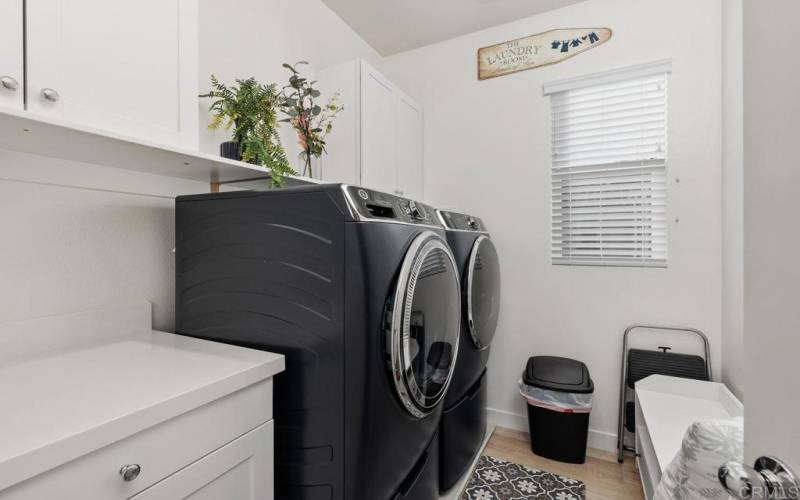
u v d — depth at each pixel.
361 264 1.00
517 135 2.53
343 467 1.02
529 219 2.49
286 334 1.09
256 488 0.96
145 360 1.00
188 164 1.24
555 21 2.41
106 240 1.26
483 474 1.95
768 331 0.43
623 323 2.22
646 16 2.16
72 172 1.17
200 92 1.57
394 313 1.07
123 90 0.97
